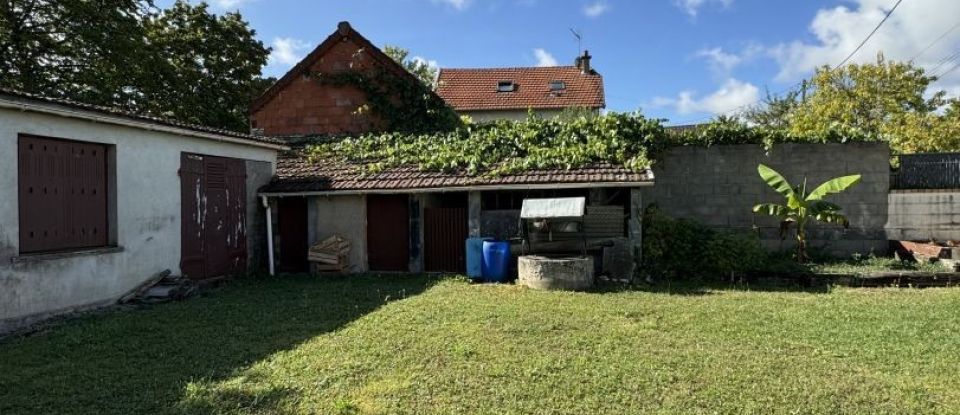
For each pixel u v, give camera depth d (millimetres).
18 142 7766
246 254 13055
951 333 6844
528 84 29922
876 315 7844
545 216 10781
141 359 6180
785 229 12891
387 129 18031
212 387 5223
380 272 13375
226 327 7617
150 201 10109
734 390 4988
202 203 11539
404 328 7277
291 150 16234
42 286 8008
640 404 4734
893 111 25250
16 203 7660
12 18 16578
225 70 24328
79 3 16688
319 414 4613
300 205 14078
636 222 11703
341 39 18219
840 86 27141
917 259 11977
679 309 8367
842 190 12266
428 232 13367
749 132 13461
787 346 6359
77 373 5715
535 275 10562
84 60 18047
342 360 5957
